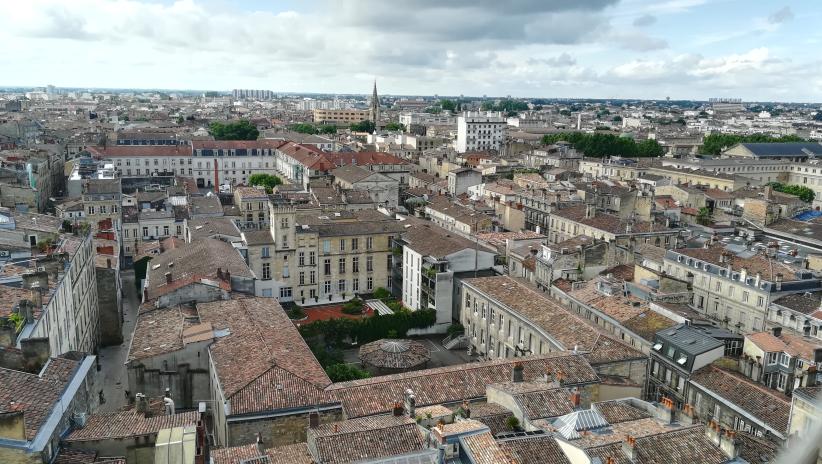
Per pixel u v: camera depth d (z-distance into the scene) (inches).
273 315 4126.5
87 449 2357.3
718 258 5511.8
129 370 3528.5
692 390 3550.7
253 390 3070.9
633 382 3548.2
